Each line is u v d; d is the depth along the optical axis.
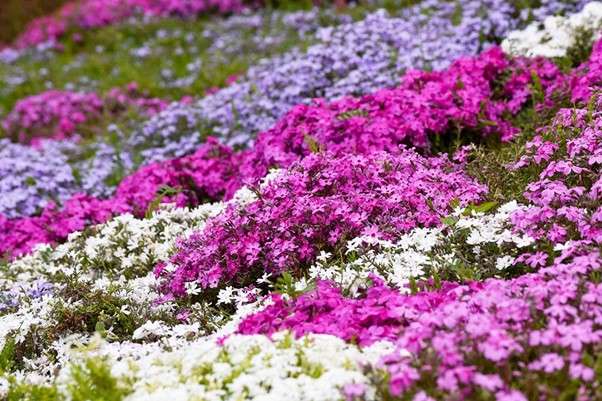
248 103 11.02
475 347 4.23
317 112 8.78
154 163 10.28
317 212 6.35
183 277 6.48
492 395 4.02
